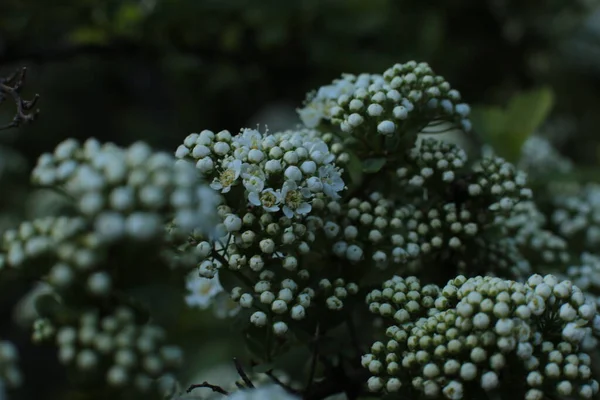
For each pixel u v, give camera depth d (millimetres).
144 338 301
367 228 358
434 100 359
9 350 299
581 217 422
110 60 540
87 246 296
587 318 327
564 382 324
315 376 361
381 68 510
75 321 303
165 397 312
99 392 304
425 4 591
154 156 301
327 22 516
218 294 364
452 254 370
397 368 329
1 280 306
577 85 647
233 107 597
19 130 618
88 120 652
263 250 334
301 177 335
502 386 325
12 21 481
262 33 505
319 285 345
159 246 302
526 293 323
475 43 607
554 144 653
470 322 322
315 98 373
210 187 336
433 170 366
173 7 486
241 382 355
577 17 630
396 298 342
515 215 398
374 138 362
